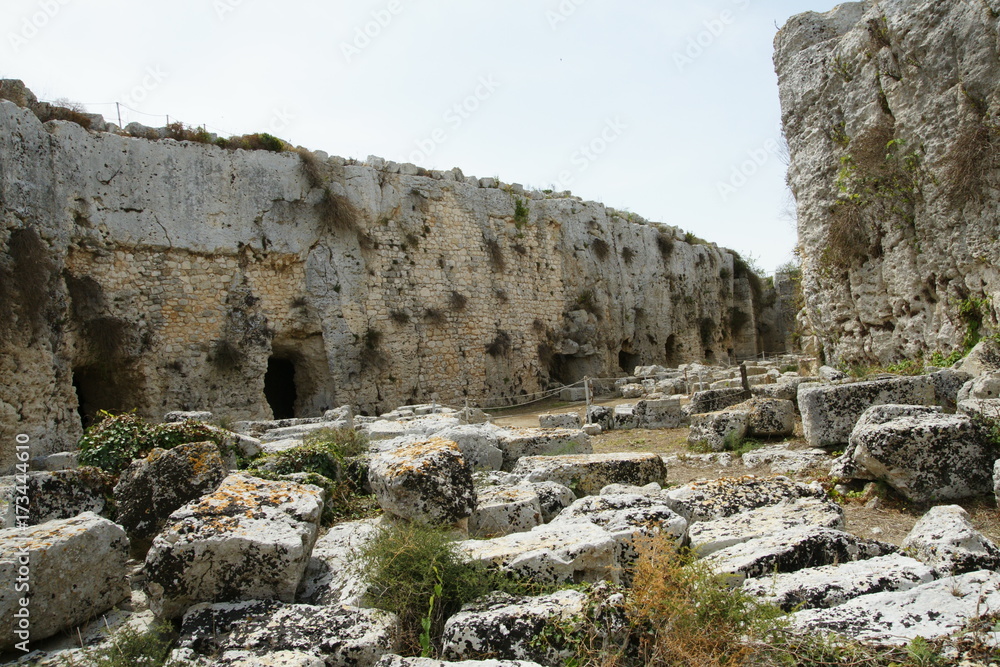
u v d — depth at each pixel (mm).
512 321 27891
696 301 39719
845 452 7500
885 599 3756
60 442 15703
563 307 30703
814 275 13617
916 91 10742
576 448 9930
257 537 4629
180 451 6230
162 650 4215
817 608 3887
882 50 11414
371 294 23172
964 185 9758
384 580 4477
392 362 23344
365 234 23156
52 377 15523
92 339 17266
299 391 22797
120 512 6078
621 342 33125
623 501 5891
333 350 21797
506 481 7957
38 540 4547
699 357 39094
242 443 8555
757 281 47000
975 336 9930
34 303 15023
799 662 3279
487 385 26375
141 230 18578
